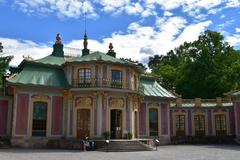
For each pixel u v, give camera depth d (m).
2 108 32.19
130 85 32.38
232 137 40.69
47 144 29.52
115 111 31.23
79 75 31.42
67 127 30.86
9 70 37.50
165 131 38.06
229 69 51.59
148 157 20.75
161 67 67.50
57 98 31.22
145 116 36.66
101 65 30.91
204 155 22.70
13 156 20.39
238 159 19.98
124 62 31.89
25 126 29.23
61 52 37.31
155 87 39.41
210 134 42.75
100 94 29.98
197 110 43.88
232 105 42.00
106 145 26.34
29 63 31.73
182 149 29.17
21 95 29.55
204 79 51.41
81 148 26.36
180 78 55.44
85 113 30.53
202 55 52.38
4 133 31.80
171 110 44.00
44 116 30.36
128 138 30.33
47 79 31.17
